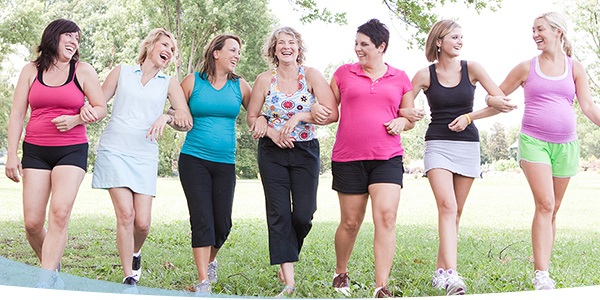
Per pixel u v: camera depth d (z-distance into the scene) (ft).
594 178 85.92
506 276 18.67
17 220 35.60
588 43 73.15
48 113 15.34
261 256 22.18
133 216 15.71
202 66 16.16
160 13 88.28
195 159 15.88
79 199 53.62
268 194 15.65
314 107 15.35
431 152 16.14
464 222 40.45
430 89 16.21
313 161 15.84
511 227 37.55
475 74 16.17
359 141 15.19
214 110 15.99
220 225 16.30
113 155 15.47
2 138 77.66
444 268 16.21
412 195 65.21
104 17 88.28
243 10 90.43
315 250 23.72
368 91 15.31
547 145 16.30
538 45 16.39
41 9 74.90
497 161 97.45
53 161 15.34
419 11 39.22
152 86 15.92
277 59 16.19
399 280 17.89
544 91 16.31
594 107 16.51
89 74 15.58
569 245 28.25
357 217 15.70
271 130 15.70
